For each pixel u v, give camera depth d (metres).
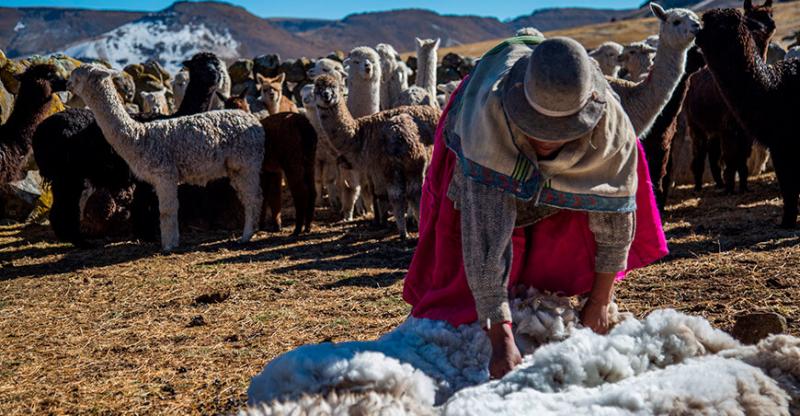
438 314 2.46
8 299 6.91
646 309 5.25
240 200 9.69
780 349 2.01
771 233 7.66
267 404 1.93
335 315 5.71
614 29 69.12
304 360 2.10
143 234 9.85
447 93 13.02
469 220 2.29
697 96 10.95
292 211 11.88
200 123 9.14
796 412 1.86
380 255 8.07
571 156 2.21
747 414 1.80
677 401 1.77
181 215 10.47
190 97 10.61
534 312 2.43
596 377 1.96
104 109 8.75
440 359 2.32
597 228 2.41
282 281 7.02
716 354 2.09
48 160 9.38
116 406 4.04
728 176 10.84
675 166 12.31
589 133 2.18
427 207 2.66
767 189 10.86
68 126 9.39
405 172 8.80
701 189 11.62
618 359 1.99
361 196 11.30
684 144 12.35
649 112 7.70
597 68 2.24
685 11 7.67
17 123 9.57
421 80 13.41
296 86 17.97
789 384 1.92
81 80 8.70
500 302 2.30
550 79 1.98
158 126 9.02
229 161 9.25
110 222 10.13
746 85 7.84
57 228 9.49
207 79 10.56
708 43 7.84
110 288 7.18
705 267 6.36
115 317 6.11
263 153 9.48
